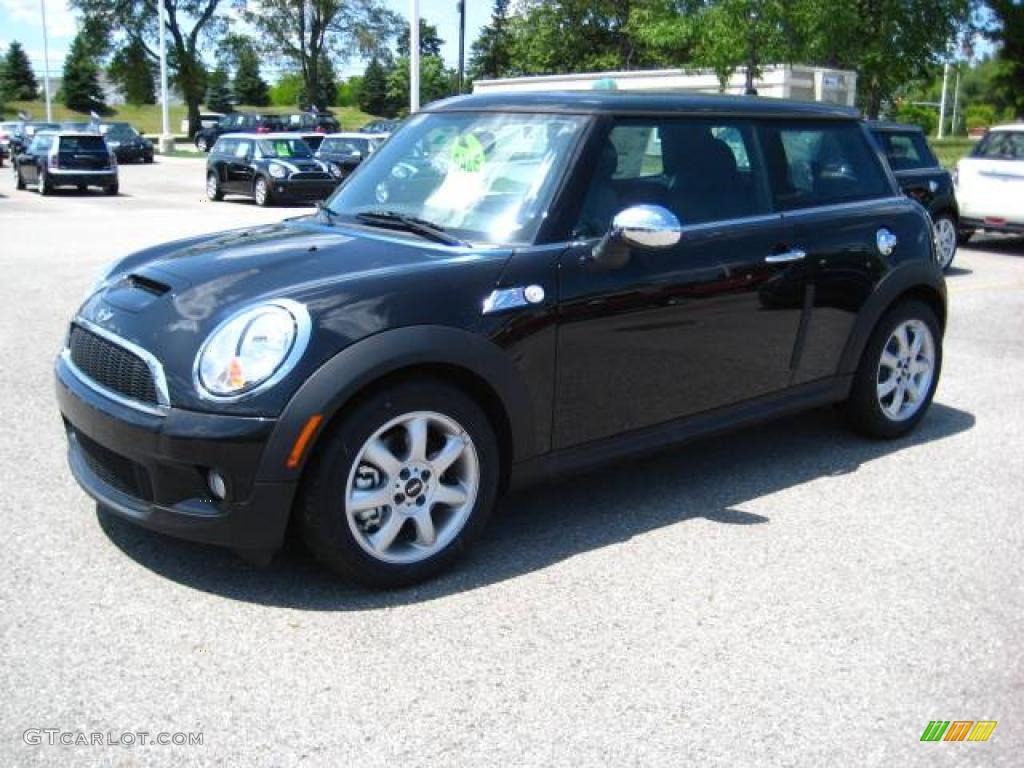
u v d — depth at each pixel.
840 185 5.02
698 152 4.38
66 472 4.63
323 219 4.40
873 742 2.79
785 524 4.26
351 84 93.12
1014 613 3.54
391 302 3.39
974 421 5.84
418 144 4.48
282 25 55.28
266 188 20.66
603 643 3.25
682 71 23.11
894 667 3.17
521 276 3.68
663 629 3.35
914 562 3.92
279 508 3.22
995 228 13.64
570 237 3.86
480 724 2.80
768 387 4.67
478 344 3.53
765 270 4.46
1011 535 4.20
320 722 2.79
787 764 2.68
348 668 3.05
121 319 3.54
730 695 2.98
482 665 3.10
